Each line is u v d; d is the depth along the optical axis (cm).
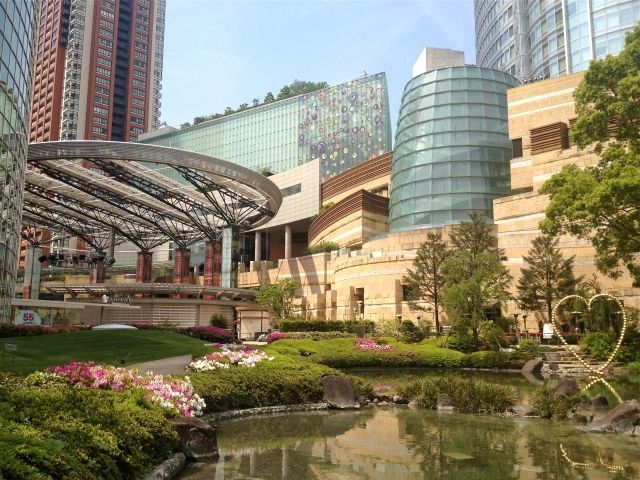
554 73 8619
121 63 17438
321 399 2045
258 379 1966
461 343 4234
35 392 1062
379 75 14350
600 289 4991
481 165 6981
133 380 1452
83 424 916
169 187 7262
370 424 1664
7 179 3988
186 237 9562
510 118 6831
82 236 10075
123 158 5903
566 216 2983
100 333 3869
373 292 6284
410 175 7312
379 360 3684
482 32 11644
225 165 6344
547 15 8906
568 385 2020
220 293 7356
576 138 3212
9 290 4253
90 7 16925
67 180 6956
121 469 929
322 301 7838
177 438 1173
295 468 1130
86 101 16512
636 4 7756
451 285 4488
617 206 2706
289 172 10931
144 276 9975
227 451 1296
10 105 3953
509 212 5975
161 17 19088
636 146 2994
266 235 11725
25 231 9700
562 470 1105
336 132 14412
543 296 4891
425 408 1997
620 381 2717
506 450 1294
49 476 664
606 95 3103
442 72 7606
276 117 15312
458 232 5312
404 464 1161
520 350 4066
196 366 2038
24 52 4250
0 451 657
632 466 1138
